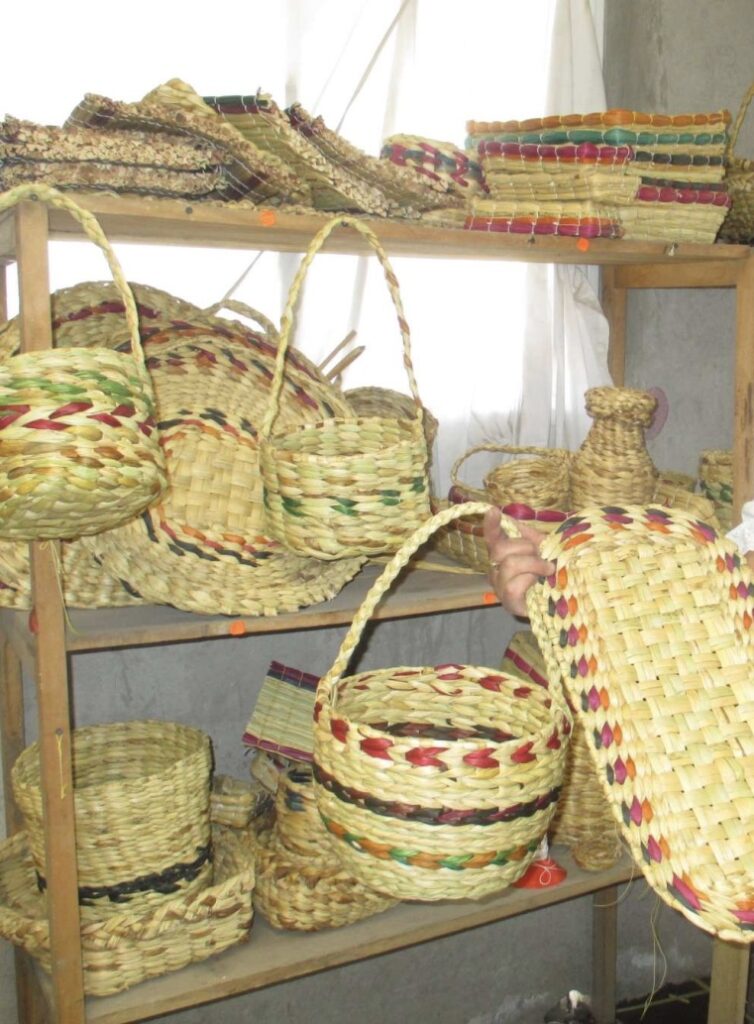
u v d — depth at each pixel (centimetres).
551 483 165
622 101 208
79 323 149
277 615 135
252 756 193
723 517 191
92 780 164
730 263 172
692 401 226
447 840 108
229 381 149
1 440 97
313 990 200
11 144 114
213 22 162
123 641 127
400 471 126
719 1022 203
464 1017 219
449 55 181
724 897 86
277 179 129
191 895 148
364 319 183
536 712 129
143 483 104
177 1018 189
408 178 140
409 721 136
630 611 102
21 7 151
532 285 195
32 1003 173
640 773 94
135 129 124
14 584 134
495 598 151
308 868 157
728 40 213
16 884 153
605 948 221
